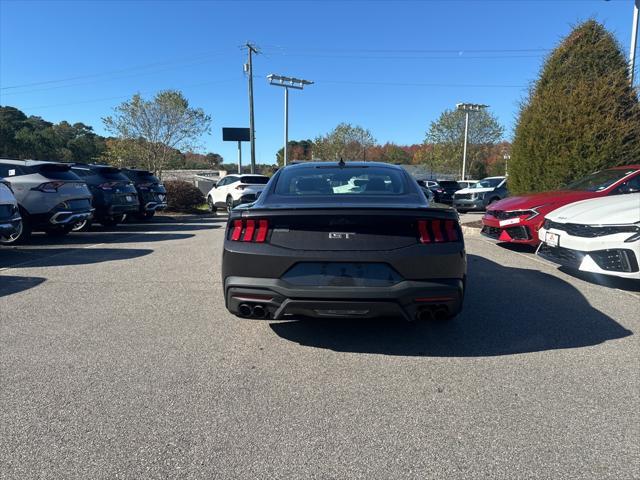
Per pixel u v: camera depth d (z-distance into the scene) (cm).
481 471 223
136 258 768
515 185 1095
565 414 273
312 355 362
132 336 400
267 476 219
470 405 284
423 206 351
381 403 287
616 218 522
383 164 475
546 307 484
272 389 305
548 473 221
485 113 5344
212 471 223
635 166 759
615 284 580
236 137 3481
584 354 361
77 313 462
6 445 242
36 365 340
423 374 327
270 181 444
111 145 2895
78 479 216
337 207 333
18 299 512
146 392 300
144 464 227
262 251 338
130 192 1198
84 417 269
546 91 1018
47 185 891
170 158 2952
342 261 331
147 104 2822
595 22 996
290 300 333
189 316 456
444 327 423
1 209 734
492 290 553
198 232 1168
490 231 848
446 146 5416
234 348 375
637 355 358
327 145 6222
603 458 232
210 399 291
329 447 242
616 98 930
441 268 333
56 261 738
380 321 442
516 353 364
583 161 934
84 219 965
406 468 225
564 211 610
